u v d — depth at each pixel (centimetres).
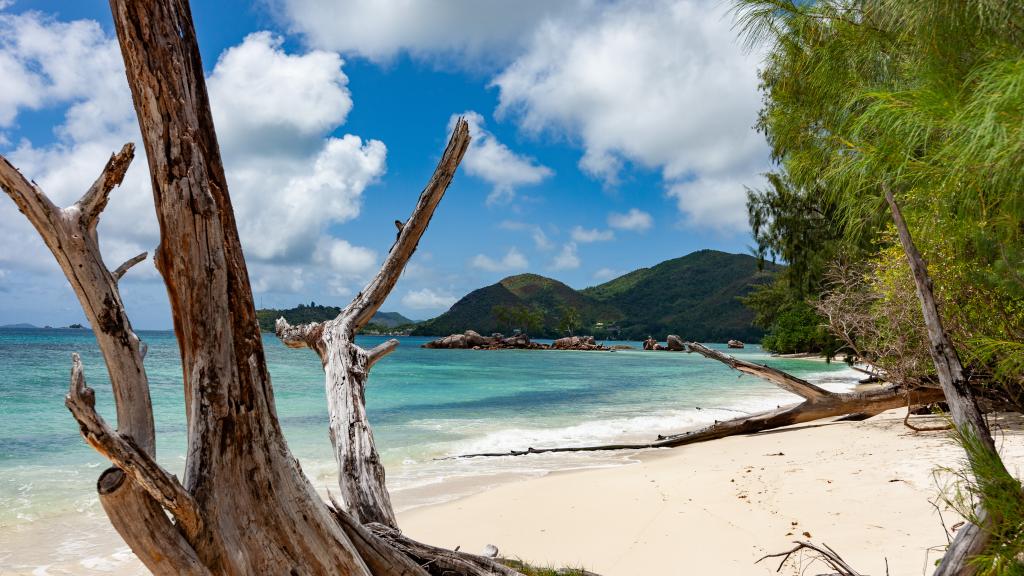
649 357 5666
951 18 185
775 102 302
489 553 405
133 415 168
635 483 680
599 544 473
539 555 454
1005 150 139
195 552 164
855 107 251
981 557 152
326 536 190
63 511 595
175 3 170
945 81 183
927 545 376
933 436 754
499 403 1630
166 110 168
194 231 170
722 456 810
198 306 171
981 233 193
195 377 173
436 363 3956
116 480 151
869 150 189
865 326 891
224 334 174
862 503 493
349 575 195
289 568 179
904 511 456
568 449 960
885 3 216
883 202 219
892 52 245
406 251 453
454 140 437
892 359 848
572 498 629
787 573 369
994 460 156
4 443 937
